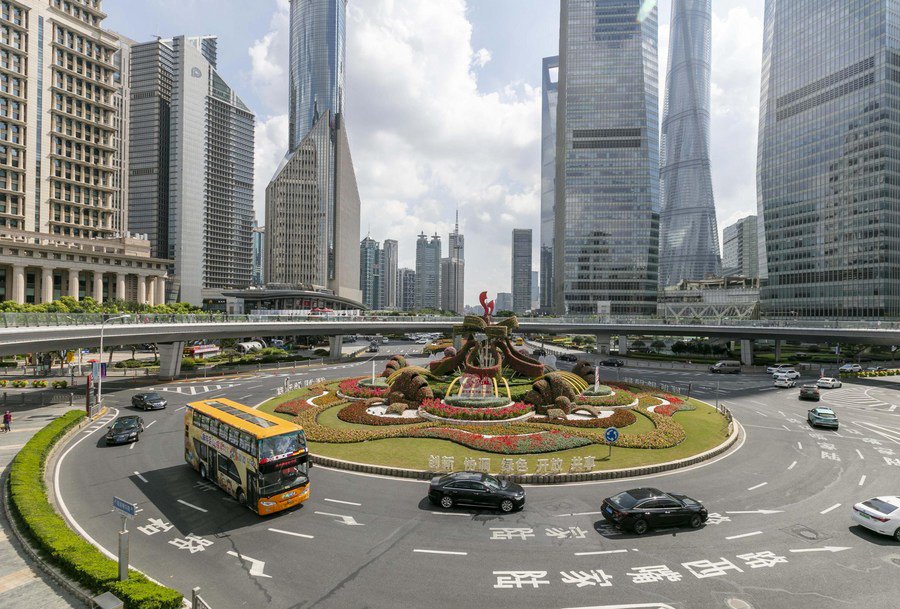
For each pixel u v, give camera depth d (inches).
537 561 684.7
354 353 4087.1
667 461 1121.4
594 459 1119.6
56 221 4776.1
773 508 879.7
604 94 7421.3
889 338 2544.3
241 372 2896.2
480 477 895.7
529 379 1959.9
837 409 1857.8
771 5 6555.1
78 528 791.1
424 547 725.3
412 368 1775.3
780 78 6294.3
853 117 5305.1
